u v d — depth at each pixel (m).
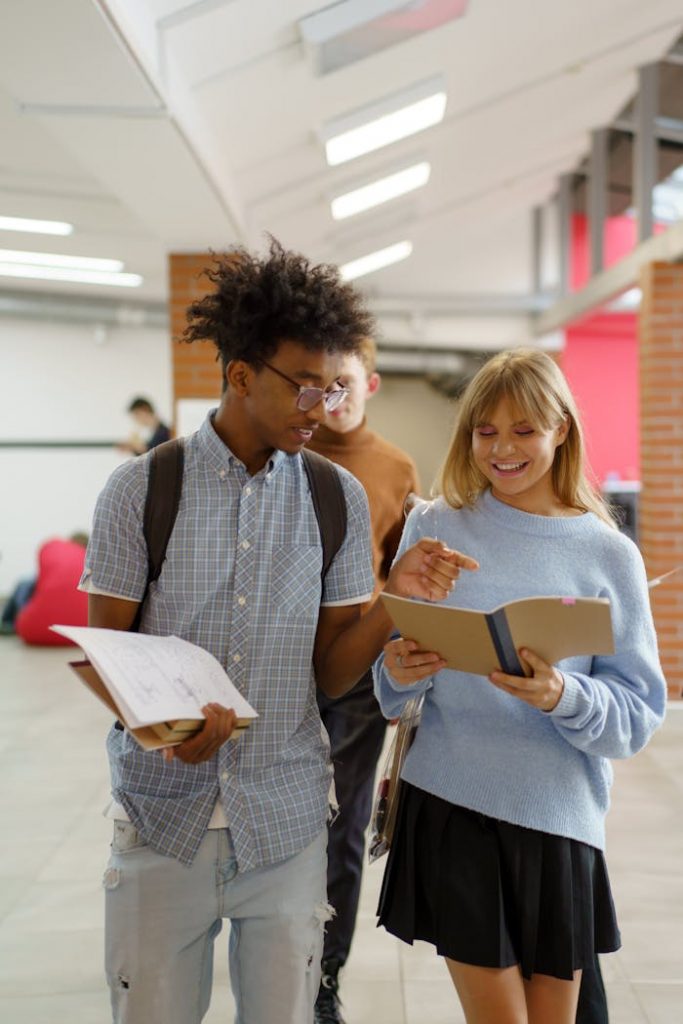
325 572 1.53
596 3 4.41
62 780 4.30
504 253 10.29
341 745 2.27
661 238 5.68
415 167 5.57
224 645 1.43
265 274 1.37
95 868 3.36
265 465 1.47
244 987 1.49
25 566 9.91
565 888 1.52
